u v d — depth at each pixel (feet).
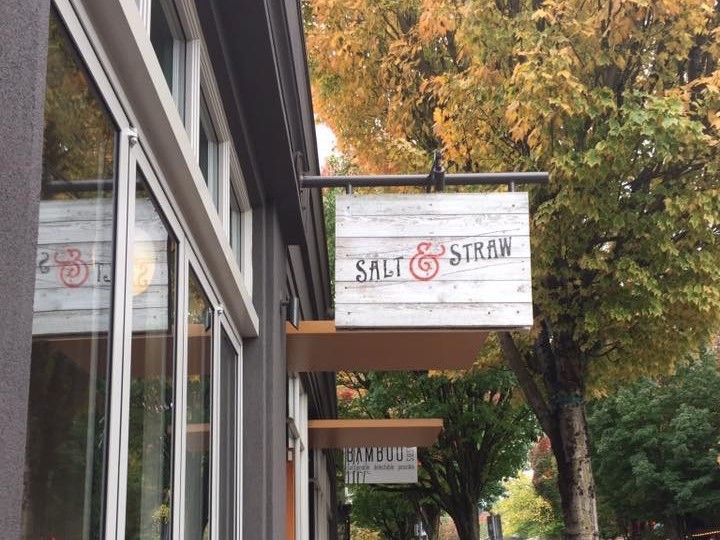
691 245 29.12
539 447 126.31
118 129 9.50
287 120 19.33
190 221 13.38
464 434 64.95
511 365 32.63
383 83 36.37
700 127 26.66
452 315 17.57
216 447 15.29
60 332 7.60
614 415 93.09
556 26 28.09
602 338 30.89
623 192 29.58
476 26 29.45
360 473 56.29
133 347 9.93
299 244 24.62
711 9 28.50
